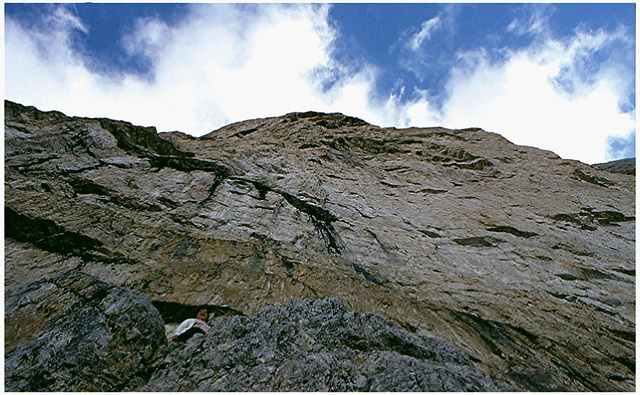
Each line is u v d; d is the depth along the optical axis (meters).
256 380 3.39
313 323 4.57
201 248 6.12
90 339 3.64
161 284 5.33
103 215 6.30
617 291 6.70
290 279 5.92
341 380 3.46
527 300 6.17
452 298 6.04
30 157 7.64
